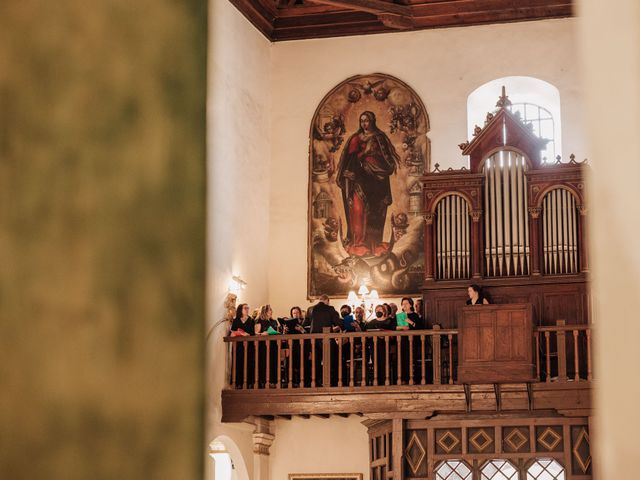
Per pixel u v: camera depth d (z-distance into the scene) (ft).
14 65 3.67
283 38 76.48
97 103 3.69
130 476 3.50
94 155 3.67
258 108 73.15
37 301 3.55
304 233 73.72
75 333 3.56
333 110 75.10
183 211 3.68
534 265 64.03
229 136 66.95
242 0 70.13
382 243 72.64
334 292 72.59
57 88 3.68
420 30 74.90
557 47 72.74
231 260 65.87
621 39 3.91
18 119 3.65
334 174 74.18
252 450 67.56
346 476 68.23
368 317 71.10
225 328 63.87
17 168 3.62
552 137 73.92
